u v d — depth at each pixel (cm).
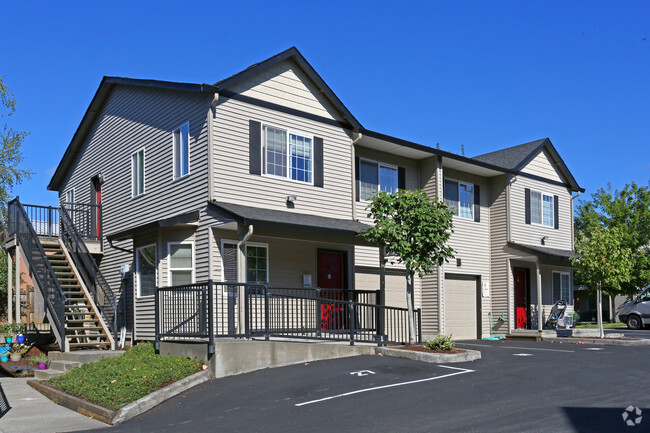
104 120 2028
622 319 3088
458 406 860
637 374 1121
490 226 2355
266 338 1252
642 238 3297
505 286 2277
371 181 1927
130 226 1803
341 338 1505
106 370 1143
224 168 1477
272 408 909
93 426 905
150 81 1692
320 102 1720
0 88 2175
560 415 797
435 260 1477
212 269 1441
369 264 1870
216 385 1097
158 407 979
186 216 1453
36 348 1694
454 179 2228
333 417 834
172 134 1630
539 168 2519
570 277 2667
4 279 2298
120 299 1805
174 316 1298
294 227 1387
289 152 1619
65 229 1841
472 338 2223
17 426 909
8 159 2534
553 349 1656
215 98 1465
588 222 3469
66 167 2317
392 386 1009
